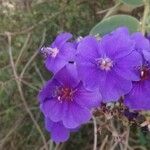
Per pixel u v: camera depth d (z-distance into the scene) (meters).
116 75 0.20
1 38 0.30
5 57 0.30
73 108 0.21
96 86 0.20
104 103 0.21
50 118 0.21
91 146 0.29
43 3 0.30
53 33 0.30
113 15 0.27
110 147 0.27
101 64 0.20
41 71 0.30
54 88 0.21
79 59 0.20
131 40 0.20
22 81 0.29
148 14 0.27
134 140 0.28
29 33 0.30
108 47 0.20
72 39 0.29
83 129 0.29
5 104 0.30
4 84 0.29
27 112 0.29
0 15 0.30
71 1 0.30
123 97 0.21
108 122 0.25
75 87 0.21
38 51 0.29
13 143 0.30
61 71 0.21
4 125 0.30
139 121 0.22
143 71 0.20
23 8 0.31
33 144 0.30
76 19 0.30
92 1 0.30
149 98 0.20
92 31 0.25
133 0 0.26
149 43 0.21
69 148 0.30
